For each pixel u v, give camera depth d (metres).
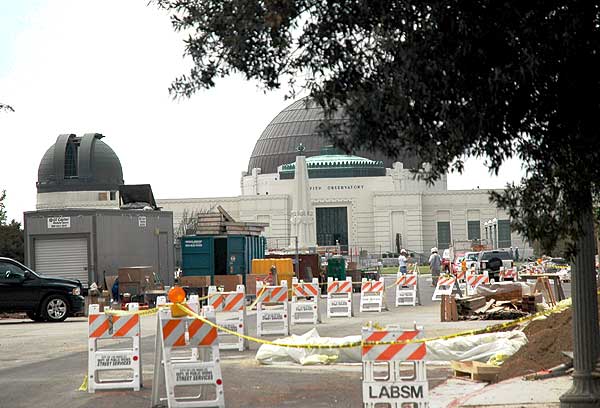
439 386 17.27
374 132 9.83
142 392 17.69
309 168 191.00
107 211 48.09
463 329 29.31
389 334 13.30
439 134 9.66
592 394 13.23
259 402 16.05
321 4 9.91
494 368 17.69
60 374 20.70
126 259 49.31
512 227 10.45
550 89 9.66
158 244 52.03
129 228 49.66
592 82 9.52
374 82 9.85
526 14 9.23
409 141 9.86
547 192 10.22
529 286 40.00
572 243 11.52
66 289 39.72
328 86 10.05
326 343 21.30
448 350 20.70
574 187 10.02
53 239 47.53
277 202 184.00
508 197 10.38
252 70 10.23
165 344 15.52
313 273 68.50
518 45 9.20
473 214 184.25
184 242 54.97
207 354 17.62
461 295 44.88
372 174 190.62
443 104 9.38
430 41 9.28
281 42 9.98
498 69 9.11
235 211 185.50
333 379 18.62
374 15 9.72
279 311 29.94
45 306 39.47
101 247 47.47
